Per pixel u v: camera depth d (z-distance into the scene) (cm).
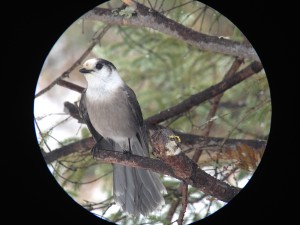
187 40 921
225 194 848
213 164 1034
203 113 1230
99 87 994
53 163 1019
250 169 977
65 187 1014
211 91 1045
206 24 1178
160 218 989
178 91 1248
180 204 1035
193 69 1255
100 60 1007
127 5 947
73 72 1445
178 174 827
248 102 1165
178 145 793
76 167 1020
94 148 980
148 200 970
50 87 1031
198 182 834
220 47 919
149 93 1262
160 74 1273
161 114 1054
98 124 1002
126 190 973
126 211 968
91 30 1421
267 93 1051
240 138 1081
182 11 1039
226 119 1199
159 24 923
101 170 1166
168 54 1234
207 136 1035
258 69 1014
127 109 998
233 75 1037
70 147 1018
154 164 902
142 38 1218
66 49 1485
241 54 923
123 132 1009
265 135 1055
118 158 945
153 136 794
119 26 1126
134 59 1260
